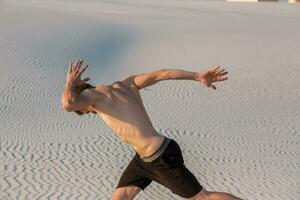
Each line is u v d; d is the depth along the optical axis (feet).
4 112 55.83
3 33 89.40
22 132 48.11
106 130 48.52
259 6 178.81
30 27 95.30
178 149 20.62
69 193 31.27
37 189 31.91
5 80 67.56
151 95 61.67
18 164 37.37
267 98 61.31
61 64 75.56
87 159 39.17
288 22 121.70
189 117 53.88
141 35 93.61
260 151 42.50
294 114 55.21
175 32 97.66
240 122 52.29
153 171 20.59
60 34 90.79
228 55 81.00
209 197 20.61
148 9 147.64
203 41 90.48
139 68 75.20
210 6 173.68
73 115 54.34
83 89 20.56
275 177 35.29
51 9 128.16
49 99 61.67
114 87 21.07
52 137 46.19
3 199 29.91
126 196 21.18
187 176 20.45
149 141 20.39
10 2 144.15
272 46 86.99
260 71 72.18
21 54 78.33
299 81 67.97
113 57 80.12
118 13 128.26
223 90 63.82
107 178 34.50
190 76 20.86
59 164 37.68
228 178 34.91
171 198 29.71
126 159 39.34
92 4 157.69
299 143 45.37
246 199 30.53
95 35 91.25
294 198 30.68
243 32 99.96
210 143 44.80
